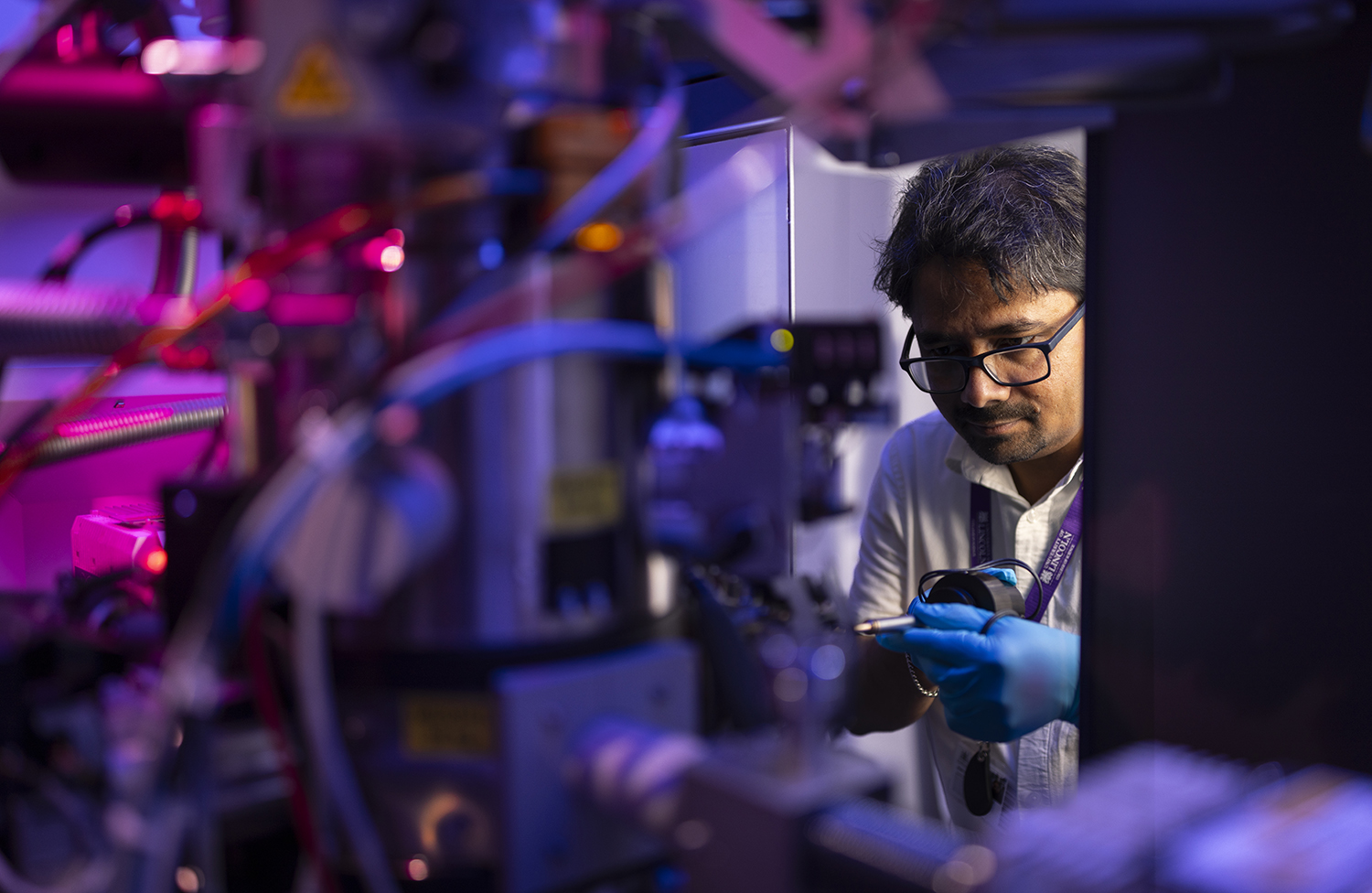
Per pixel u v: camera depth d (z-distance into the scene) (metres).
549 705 0.45
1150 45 0.48
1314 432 0.80
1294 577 0.81
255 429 0.53
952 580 1.30
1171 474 0.86
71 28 0.59
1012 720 1.15
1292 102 0.78
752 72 0.55
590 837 0.47
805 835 0.39
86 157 0.56
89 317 0.52
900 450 1.79
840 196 2.12
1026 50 0.48
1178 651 0.86
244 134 0.49
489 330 0.45
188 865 0.53
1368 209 0.76
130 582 0.70
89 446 0.85
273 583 0.49
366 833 0.43
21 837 0.54
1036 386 1.36
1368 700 0.79
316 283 0.50
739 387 0.51
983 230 1.30
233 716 0.51
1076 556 1.44
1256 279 0.81
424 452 0.46
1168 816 0.39
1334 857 0.36
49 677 0.59
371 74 0.42
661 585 0.52
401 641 0.47
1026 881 0.36
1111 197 0.86
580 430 0.47
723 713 0.57
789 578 0.57
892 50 0.45
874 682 1.57
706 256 0.76
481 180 0.46
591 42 0.45
